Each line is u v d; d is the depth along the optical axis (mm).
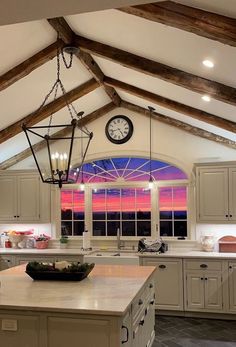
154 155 6547
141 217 6617
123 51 4258
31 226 6922
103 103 6609
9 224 7008
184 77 4113
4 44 3896
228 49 3240
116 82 5547
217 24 2812
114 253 6129
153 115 6484
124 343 2648
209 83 4055
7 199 6672
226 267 5363
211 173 5797
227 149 6230
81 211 6871
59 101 5625
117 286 3188
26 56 4332
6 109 5266
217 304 5363
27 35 3928
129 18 3373
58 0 1827
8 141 6176
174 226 6445
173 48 3648
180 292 5520
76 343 2553
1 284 3301
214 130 6027
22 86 4852
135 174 6703
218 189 5750
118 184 6723
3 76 4410
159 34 3455
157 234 6496
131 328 2934
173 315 5555
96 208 6820
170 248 6289
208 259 5430
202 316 5457
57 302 2678
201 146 6352
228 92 3996
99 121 6812
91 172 6887
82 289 3074
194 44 3385
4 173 6707
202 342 4426
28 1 1837
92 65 5039
